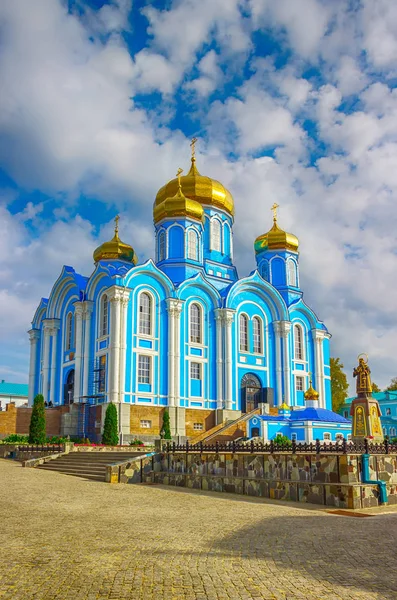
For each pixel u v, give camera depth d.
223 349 52.06
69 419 47.16
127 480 27.47
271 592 8.23
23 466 33.94
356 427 32.88
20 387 96.56
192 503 19.19
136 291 48.12
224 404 50.69
